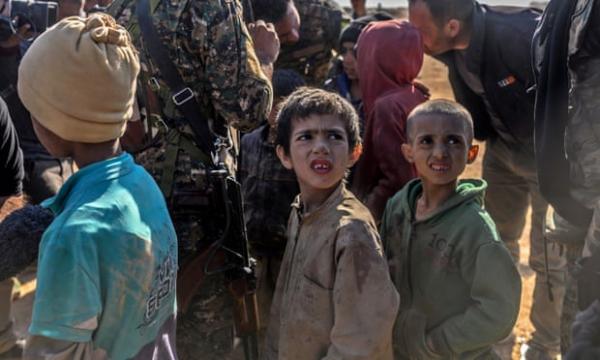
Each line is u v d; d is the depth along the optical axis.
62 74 1.60
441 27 3.41
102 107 1.64
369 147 2.92
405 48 3.01
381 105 2.86
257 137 3.21
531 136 3.49
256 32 3.00
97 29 1.64
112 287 1.60
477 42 3.40
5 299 3.24
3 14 3.87
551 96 2.34
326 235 2.00
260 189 3.17
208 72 2.52
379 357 1.96
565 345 2.53
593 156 2.30
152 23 2.49
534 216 3.65
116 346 1.65
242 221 2.56
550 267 3.54
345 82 4.20
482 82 3.49
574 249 2.52
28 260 1.88
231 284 2.60
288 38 3.80
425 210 2.29
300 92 2.17
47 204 1.69
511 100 3.45
